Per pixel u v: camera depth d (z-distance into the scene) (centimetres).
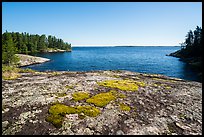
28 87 2041
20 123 1214
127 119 1311
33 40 18275
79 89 1994
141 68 7288
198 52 10675
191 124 1287
